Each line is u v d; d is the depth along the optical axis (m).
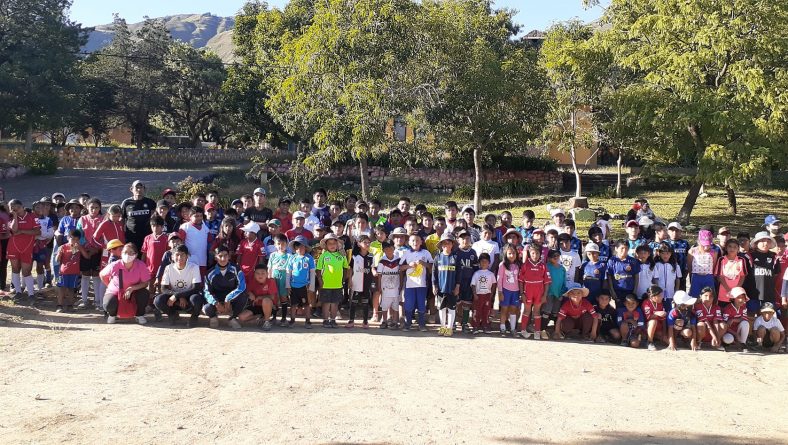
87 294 12.11
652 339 11.06
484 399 7.93
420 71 22.69
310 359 9.29
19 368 8.38
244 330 11.04
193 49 57.16
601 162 42.19
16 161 38.16
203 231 11.85
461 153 33.12
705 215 25.78
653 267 11.50
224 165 49.62
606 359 10.16
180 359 9.05
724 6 19.61
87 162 43.69
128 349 9.45
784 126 20.33
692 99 20.16
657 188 33.72
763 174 22.09
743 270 11.33
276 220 12.38
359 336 10.91
